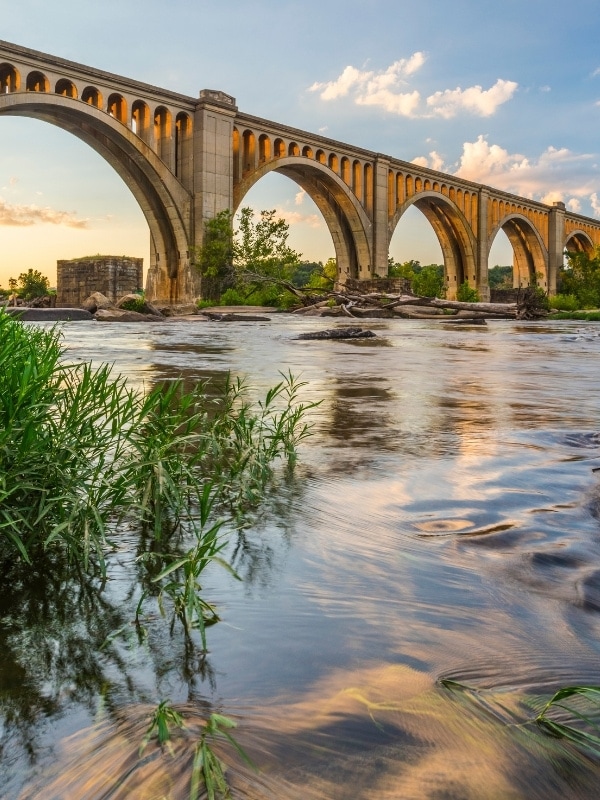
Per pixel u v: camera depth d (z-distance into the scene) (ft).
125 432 7.85
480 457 10.27
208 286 157.17
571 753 3.20
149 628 4.53
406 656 4.12
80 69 125.18
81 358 27.58
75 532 6.37
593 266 250.37
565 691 3.42
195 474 8.90
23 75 116.88
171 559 5.93
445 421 13.76
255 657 4.10
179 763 3.06
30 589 5.28
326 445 11.20
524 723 3.43
